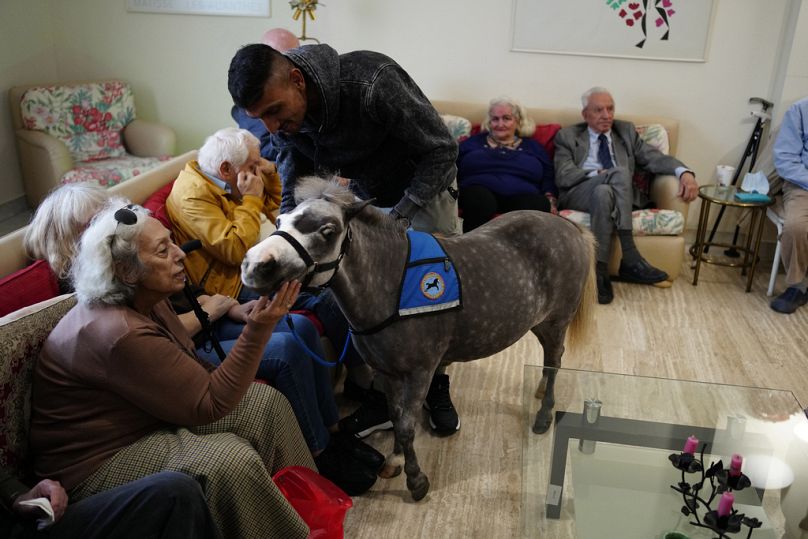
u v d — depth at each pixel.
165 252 1.61
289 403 1.95
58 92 4.44
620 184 3.73
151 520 1.45
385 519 2.11
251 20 4.55
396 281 1.85
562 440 2.00
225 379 1.59
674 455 1.89
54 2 4.68
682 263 4.18
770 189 3.89
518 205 3.77
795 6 3.85
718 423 2.04
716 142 4.31
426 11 4.33
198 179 2.38
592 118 3.93
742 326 3.39
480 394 2.76
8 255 1.98
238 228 2.34
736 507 1.83
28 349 1.64
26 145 4.38
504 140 4.01
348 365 2.59
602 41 4.22
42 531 1.43
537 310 2.15
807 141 3.65
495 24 4.29
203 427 1.77
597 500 1.87
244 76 1.72
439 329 1.93
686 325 3.40
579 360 3.07
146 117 4.93
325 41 4.50
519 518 2.12
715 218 4.38
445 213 2.27
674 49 4.16
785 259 3.56
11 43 4.52
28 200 4.59
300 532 1.70
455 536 2.05
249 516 1.63
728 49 4.11
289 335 2.09
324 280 1.65
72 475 1.58
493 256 2.03
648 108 4.32
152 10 4.62
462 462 2.37
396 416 2.09
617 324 3.40
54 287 1.98
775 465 1.92
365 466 2.22
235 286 2.48
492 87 4.45
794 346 3.21
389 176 2.14
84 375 1.54
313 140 2.07
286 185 2.28
